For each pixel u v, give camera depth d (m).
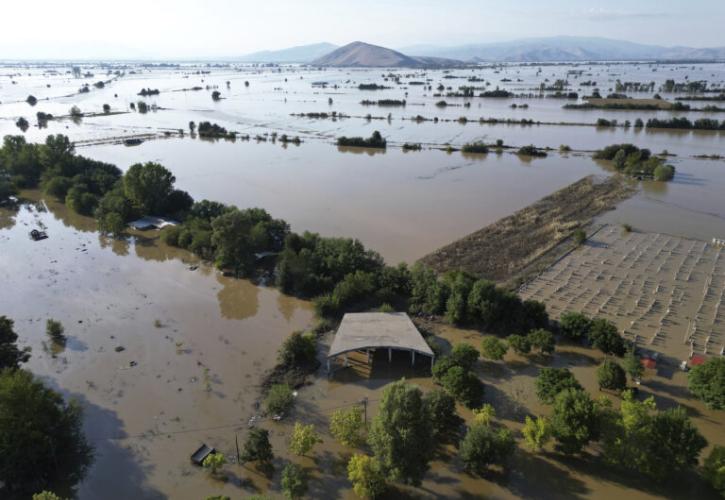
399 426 30.41
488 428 34.94
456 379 39.50
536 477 33.56
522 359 46.84
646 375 43.91
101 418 39.62
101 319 54.78
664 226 81.19
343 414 36.53
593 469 34.12
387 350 48.22
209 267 68.19
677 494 32.12
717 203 92.62
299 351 46.16
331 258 61.72
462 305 51.91
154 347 49.47
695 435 31.84
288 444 36.75
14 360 42.53
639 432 32.31
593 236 76.69
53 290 61.38
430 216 86.50
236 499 32.06
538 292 59.19
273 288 62.00
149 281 64.12
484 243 73.94
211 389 43.09
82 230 82.81
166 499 32.31
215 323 54.12
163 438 37.56
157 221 83.62
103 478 34.06
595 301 56.84
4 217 89.44
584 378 43.84
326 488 32.88
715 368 39.28
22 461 32.06
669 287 59.88
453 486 32.97
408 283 58.53
